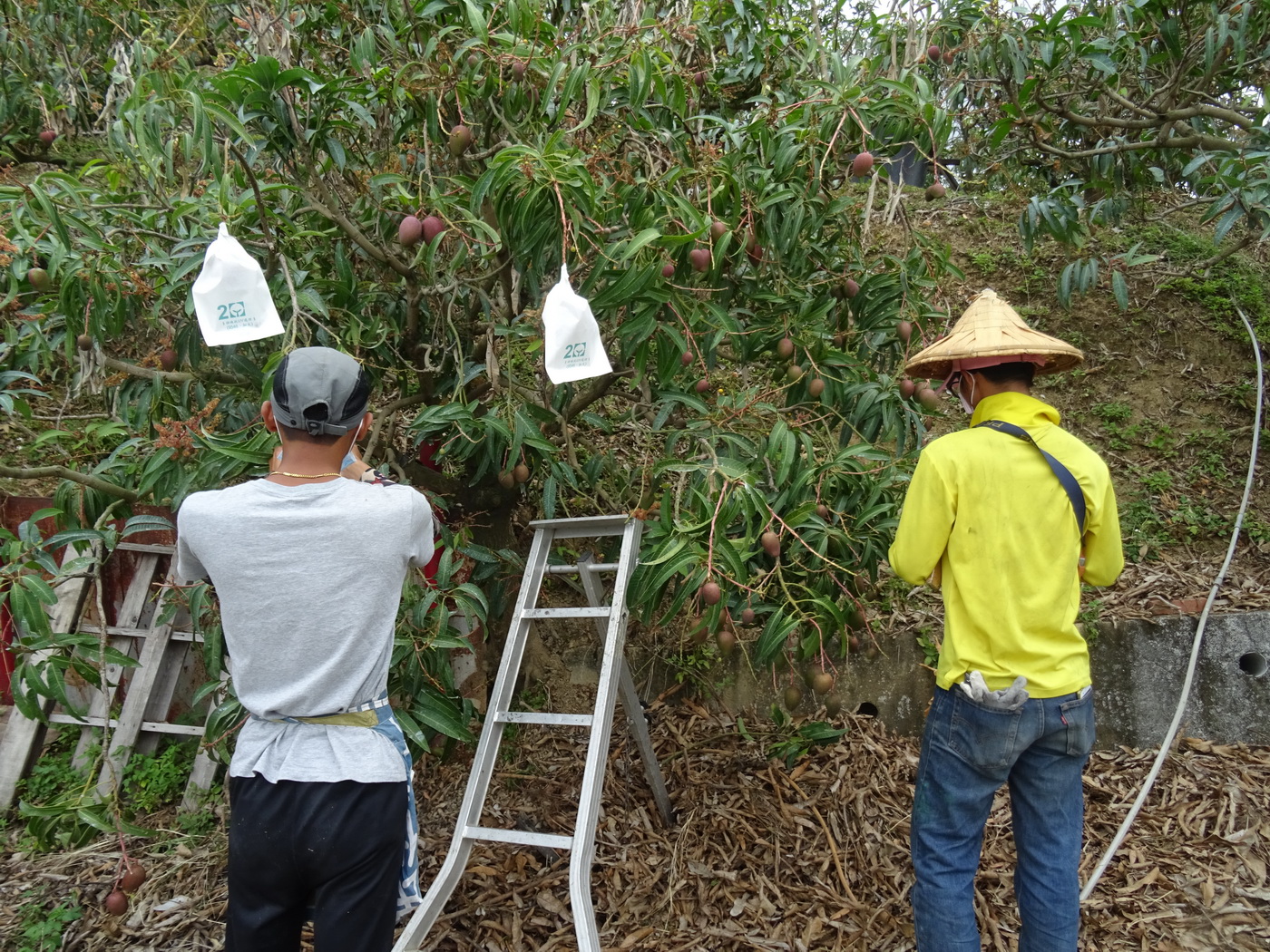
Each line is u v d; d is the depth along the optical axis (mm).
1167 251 4184
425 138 2127
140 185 2398
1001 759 1657
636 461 3465
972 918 1700
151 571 2908
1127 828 2240
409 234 1914
